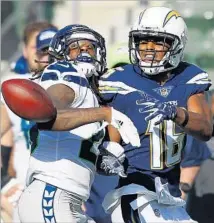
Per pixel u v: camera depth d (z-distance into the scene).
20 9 28.17
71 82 13.33
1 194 20.05
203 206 18.19
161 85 14.60
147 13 14.48
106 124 13.85
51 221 13.48
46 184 13.55
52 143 13.62
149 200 14.44
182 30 14.53
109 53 18.31
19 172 19.94
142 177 14.52
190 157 18.30
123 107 14.51
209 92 15.58
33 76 15.40
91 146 13.81
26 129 19.66
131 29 14.55
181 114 13.58
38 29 20.25
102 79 14.77
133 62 14.60
